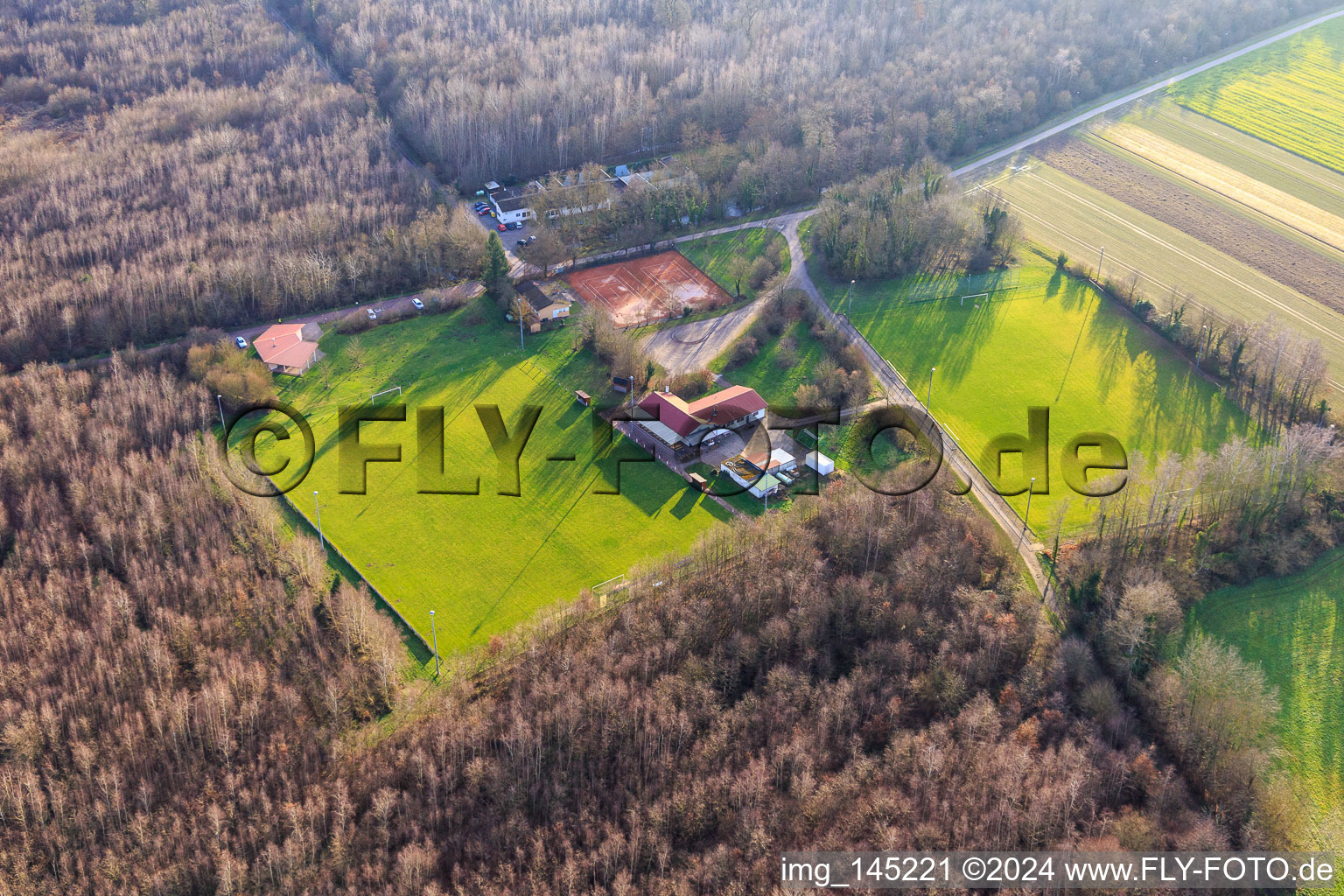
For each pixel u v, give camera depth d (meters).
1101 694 179.00
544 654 184.62
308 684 183.38
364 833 159.25
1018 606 194.62
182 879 153.50
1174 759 173.00
